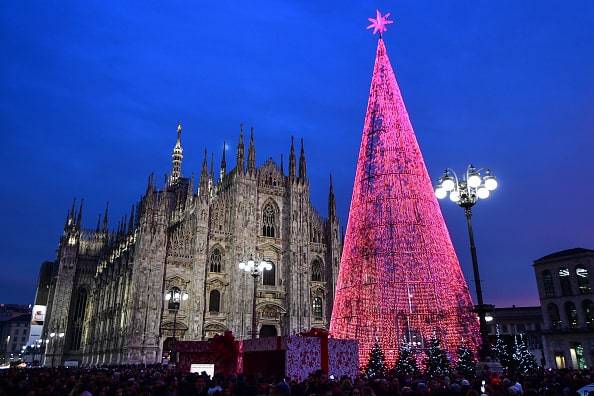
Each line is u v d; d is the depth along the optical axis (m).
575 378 26.19
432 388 20.30
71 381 28.03
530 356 42.06
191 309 78.31
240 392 21.30
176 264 79.69
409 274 39.16
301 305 87.62
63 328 127.88
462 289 39.78
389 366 37.66
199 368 41.16
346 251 41.72
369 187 41.06
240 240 84.75
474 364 36.00
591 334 80.00
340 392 17.47
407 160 40.88
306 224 92.69
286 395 9.80
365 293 39.69
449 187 26.73
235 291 82.00
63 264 133.12
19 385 21.92
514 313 112.31
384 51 43.94
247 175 89.06
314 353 31.53
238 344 35.03
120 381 26.86
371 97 42.94
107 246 130.38
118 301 94.56
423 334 39.56
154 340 73.75
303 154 97.25
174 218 108.00
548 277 88.44
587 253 82.88
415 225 39.62
